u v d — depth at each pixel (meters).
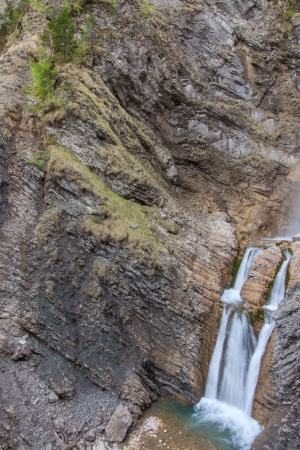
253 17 27.92
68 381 13.12
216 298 15.91
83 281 14.36
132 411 12.96
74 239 14.86
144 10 24.14
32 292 14.05
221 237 18.83
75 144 16.86
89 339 13.82
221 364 14.47
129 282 14.27
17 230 15.12
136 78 22.19
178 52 25.30
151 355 14.00
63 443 11.41
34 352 13.34
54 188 15.66
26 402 12.06
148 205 17.62
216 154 24.14
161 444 12.00
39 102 18.27
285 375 11.39
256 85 26.80
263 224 22.50
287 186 23.75
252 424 12.67
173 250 16.23
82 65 19.88
